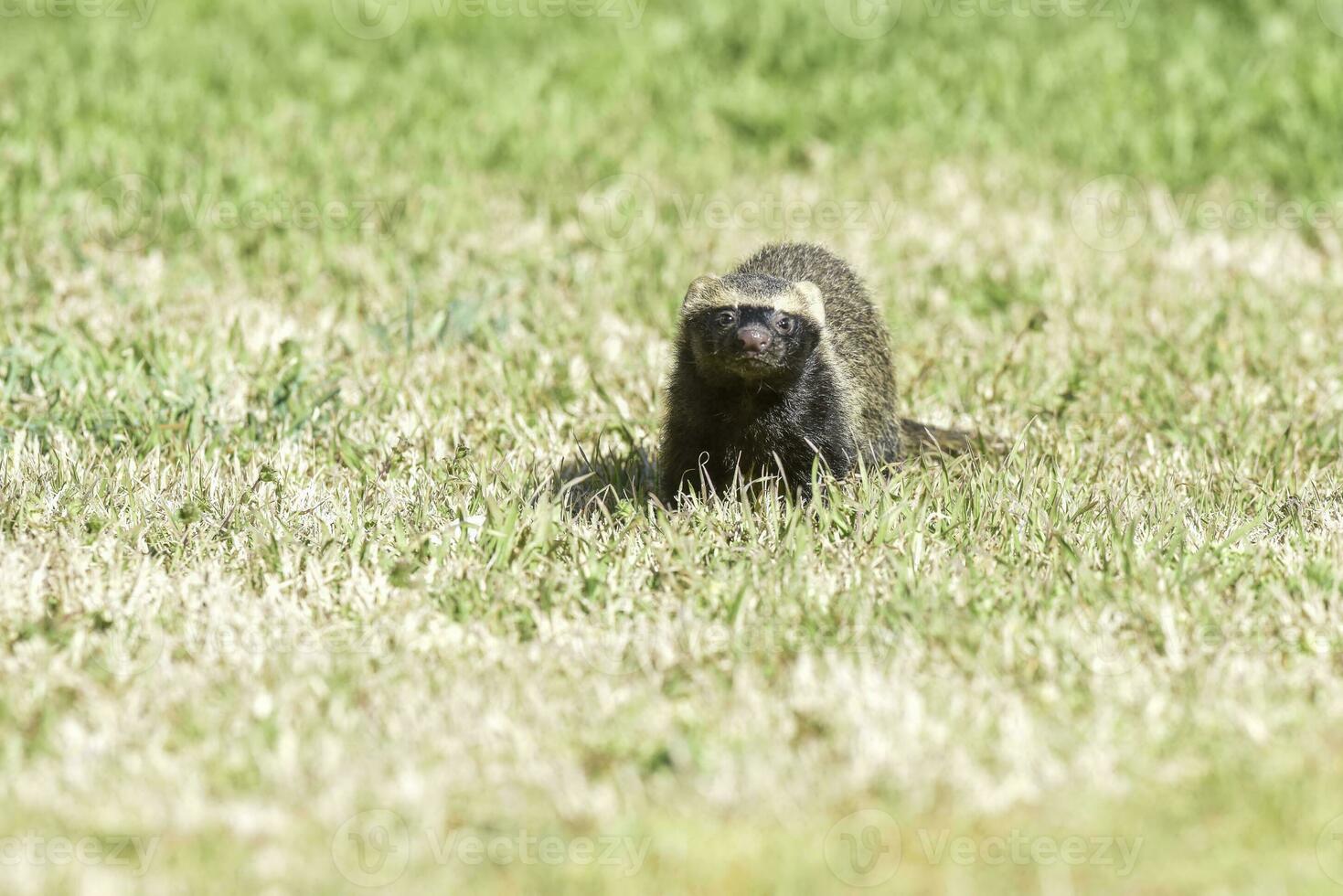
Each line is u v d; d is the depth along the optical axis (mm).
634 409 21234
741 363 17016
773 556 16234
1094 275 27609
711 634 14727
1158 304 26094
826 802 12008
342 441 19359
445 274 26641
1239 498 17953
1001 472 18094
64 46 39219
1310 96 35719
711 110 36344
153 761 12375
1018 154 34344
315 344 23312
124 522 16938
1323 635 14602
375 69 38625
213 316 24203
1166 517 17047
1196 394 22047
